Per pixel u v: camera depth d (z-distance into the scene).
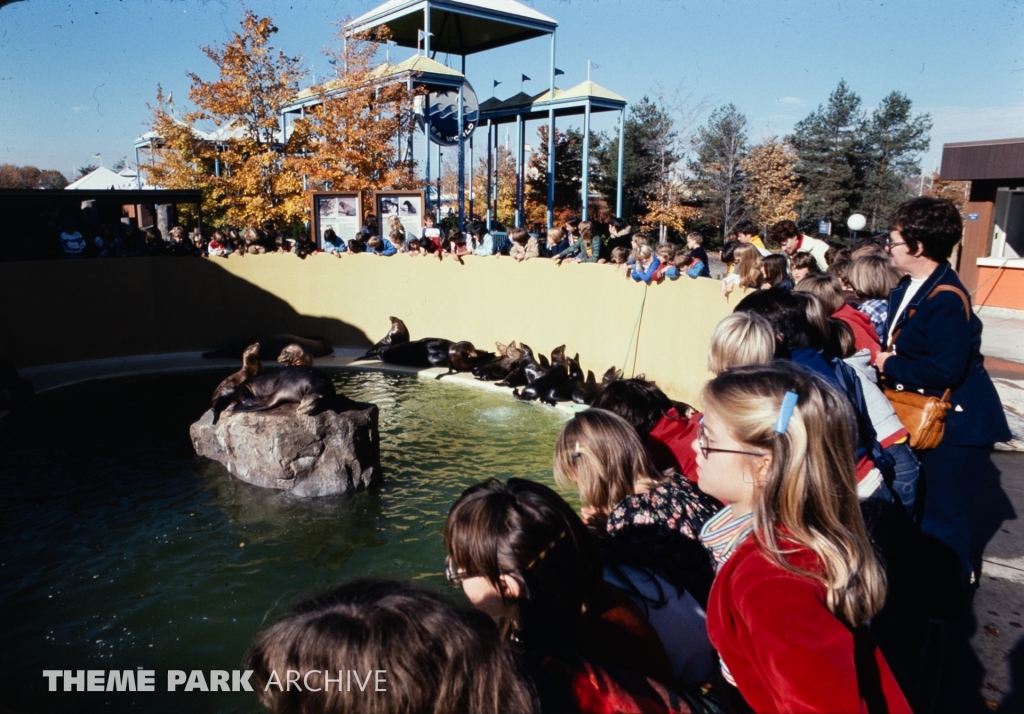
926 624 3.12
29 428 8.58
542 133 39.75
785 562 1.58
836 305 3.66
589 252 11.22
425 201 14.52
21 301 11.81
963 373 3.06
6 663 4.17
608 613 1.88
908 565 2.75
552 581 1.76
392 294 13.72
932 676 3.09
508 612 1.87
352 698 1.33
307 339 13.20
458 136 19.72
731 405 1.69
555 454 2.60
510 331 12.34
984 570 3.97
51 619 4.62
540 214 35.88
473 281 12.77
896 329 3.31
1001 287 12.97
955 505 3.25
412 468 7.38
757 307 2.94
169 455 7.65
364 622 1.39
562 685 1.57
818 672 1.43
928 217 3.13
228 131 22.08
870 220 43.28
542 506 1.80
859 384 2.83
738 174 40.00
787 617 1.50
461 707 1.37
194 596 4.89
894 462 2.97
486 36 23.17
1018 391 6.96
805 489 1.60
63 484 6.84
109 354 12.84
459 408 9.70
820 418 1.63
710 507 2.44
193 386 10.87
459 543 1.81
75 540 5.71
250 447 6.76
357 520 6.13
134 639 4.39
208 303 13.63
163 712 3.71
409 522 6.08
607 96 19.75
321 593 1.57
